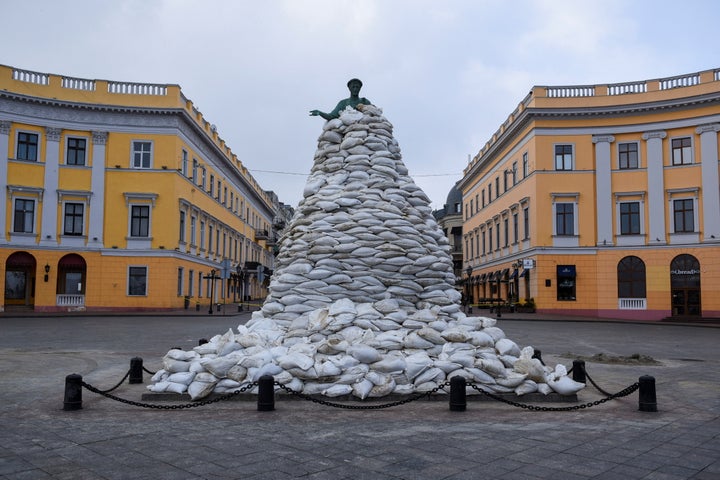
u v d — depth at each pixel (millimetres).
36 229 35250
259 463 5254
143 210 36938
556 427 6676
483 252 50875
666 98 35000
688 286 34438
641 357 14250
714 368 12672
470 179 55781
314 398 7508
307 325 8867
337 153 10617
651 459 5469
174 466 5172
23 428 6578
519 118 38531
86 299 35750
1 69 34500
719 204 33750
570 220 36656
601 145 36375
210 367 7914
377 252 9281
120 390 9008
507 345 8500
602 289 35906
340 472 5012
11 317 30516
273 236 83688
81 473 4988
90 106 35938
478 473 5004
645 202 35562
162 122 37062
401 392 7805
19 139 35188
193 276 41938
